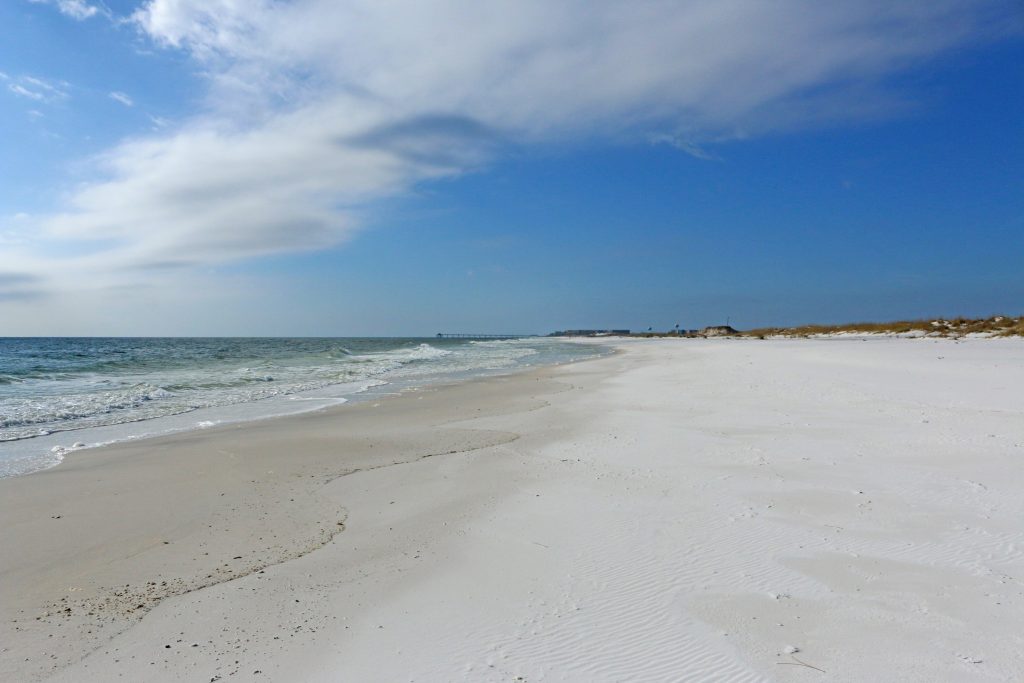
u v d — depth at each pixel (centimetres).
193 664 368
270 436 1092
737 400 1387
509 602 445
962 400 1236
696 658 366
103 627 413
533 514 640
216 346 6706
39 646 387
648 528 586
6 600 452
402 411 1412
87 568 512
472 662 368
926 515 596
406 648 385
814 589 451
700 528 582
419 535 591
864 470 760
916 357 2252
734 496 675
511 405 1484
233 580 490
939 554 505
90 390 1769
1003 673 337
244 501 703
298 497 718
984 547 516
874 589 447
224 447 993
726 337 7888
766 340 5466
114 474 819
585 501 678
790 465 796
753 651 371
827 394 1395
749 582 466
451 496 717
